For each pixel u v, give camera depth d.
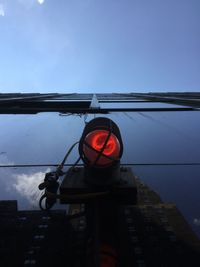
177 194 1.80
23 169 2.26
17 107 5.45
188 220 1.50
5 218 1.54
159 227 1.44
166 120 4.03
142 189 1.87
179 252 1.26
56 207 1.62
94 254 0.93
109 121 1.07
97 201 1.07
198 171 2.16
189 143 2.85
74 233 1.38
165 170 2.19
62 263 1.21
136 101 7.81
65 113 4.61
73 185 1.09
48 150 2.68
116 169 1.07
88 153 1.03
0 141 3.05
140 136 3.18
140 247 1.28
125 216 1.52
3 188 1.93
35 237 1.36
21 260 1.24
